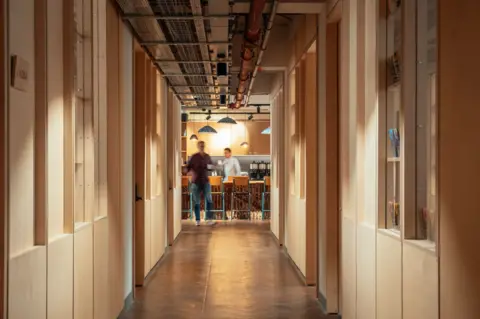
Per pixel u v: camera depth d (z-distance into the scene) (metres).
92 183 3.83
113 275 4.66
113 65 4.68
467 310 2.12
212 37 6.13
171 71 7.83
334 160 5.25
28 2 2.74
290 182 8.12
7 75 2.38
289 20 8.17
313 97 6.57
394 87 3.51
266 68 8.61
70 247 3.27
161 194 8.20
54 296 2.97
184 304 5.54
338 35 5.25
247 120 18.47
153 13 4.98
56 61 3.17
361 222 3.97
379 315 3.42
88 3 3.86
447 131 2.31
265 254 8.70
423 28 3.10
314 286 6.40
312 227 6.51
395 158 3.42
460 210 2.18
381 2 3.59
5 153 2.35
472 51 2.06
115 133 4.70
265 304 5.55
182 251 9.03
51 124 3.06
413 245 2.78
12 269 2.41
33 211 2.80
